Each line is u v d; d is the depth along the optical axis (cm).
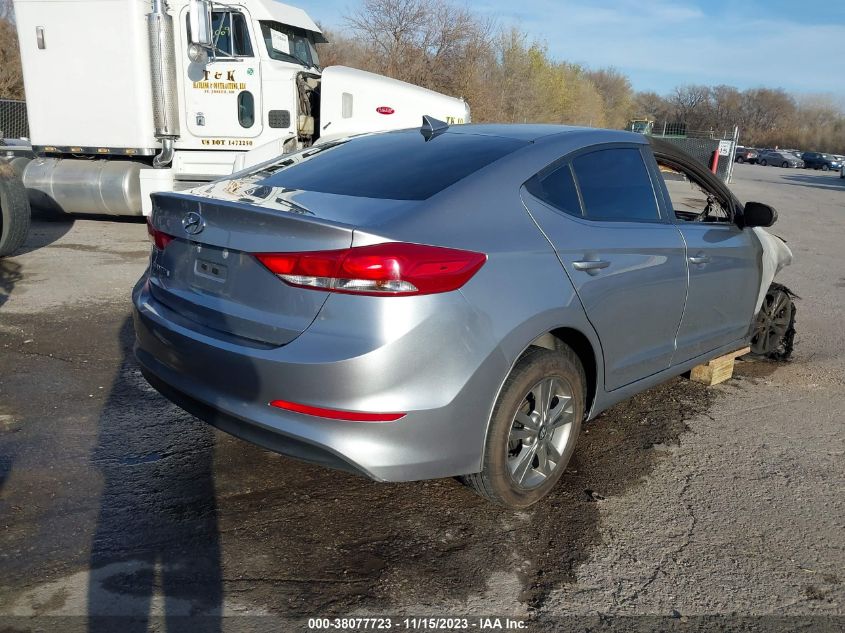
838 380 509
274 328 254
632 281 328
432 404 250
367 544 281
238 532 285
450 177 292
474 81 2448
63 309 575
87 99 930
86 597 242
